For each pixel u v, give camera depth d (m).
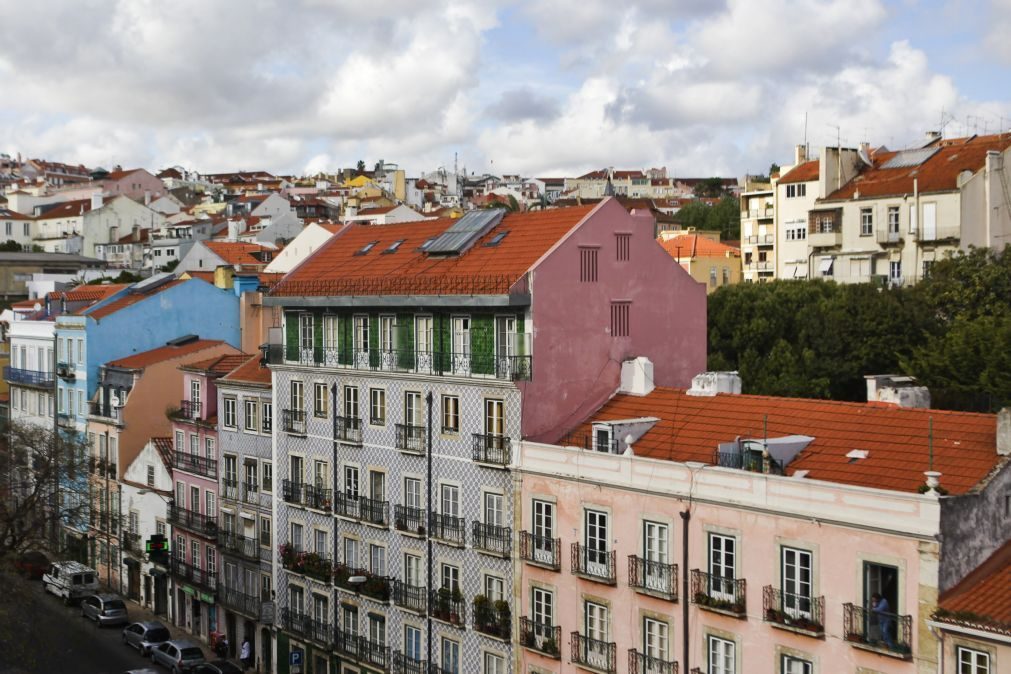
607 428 43.44
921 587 32.56
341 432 55.47
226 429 65.75
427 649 50.75
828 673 35.00
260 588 62.97
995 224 91.38
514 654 46.03
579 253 47.50
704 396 45.03
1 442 79.25
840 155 103.56
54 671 61.91
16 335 93.44
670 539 39.88
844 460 37.50
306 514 58.25
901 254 95.56
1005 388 58.94
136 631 67.12
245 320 81.75
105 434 78.44
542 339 46.41
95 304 86.38
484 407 47.72
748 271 128.25
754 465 38.34
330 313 56.25
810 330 75.75
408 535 51.38
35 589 80.06
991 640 30.73
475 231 52.31
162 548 70.31
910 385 47.44
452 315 49.41
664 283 50.31
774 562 36.53
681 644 39.50
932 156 98.88
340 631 56.19
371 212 171.12
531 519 45.38
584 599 43.00
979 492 33.09
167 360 76.88
